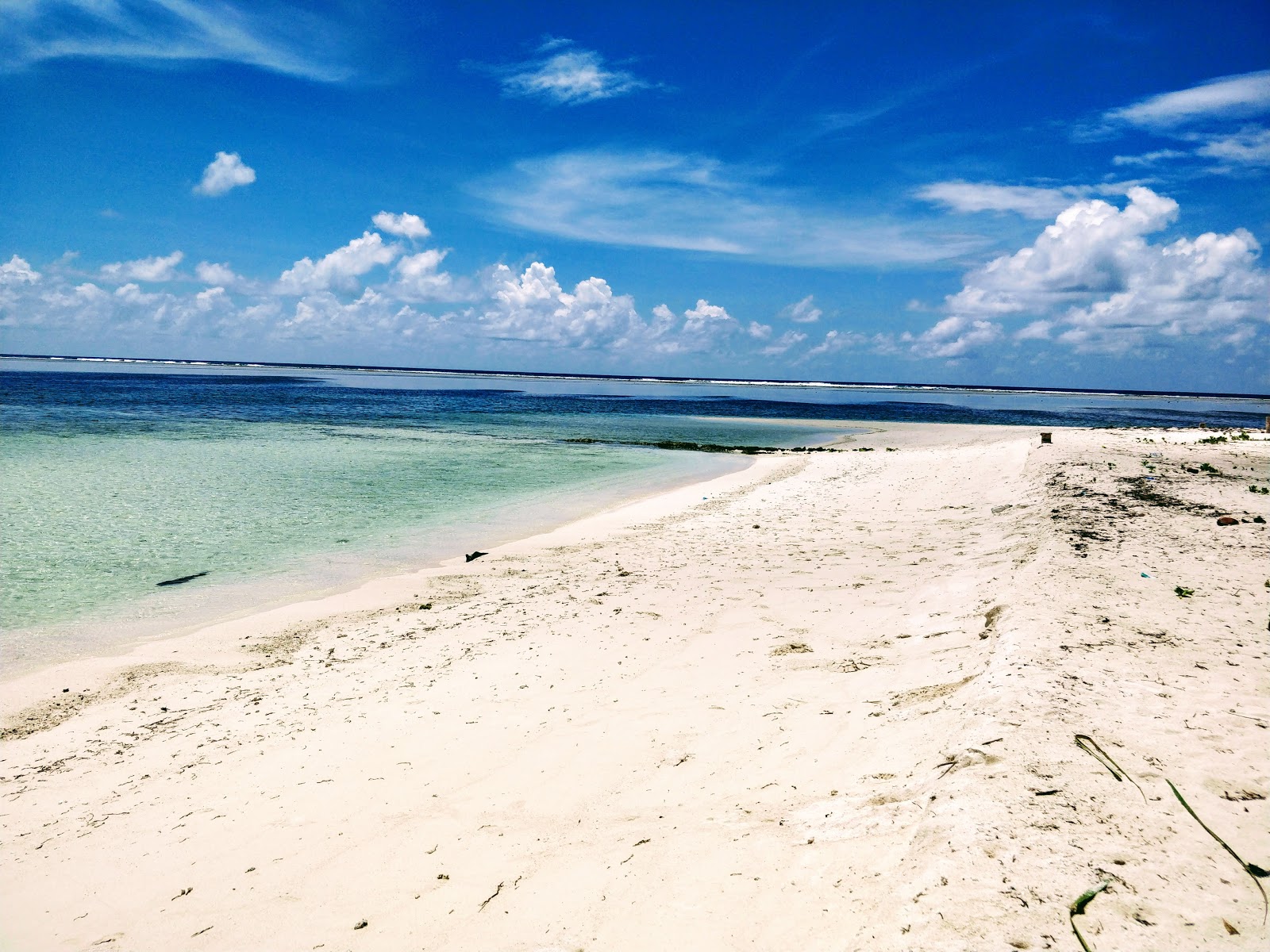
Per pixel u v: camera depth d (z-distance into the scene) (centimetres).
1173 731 488
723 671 770
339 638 1002
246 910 445
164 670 900
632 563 1344
